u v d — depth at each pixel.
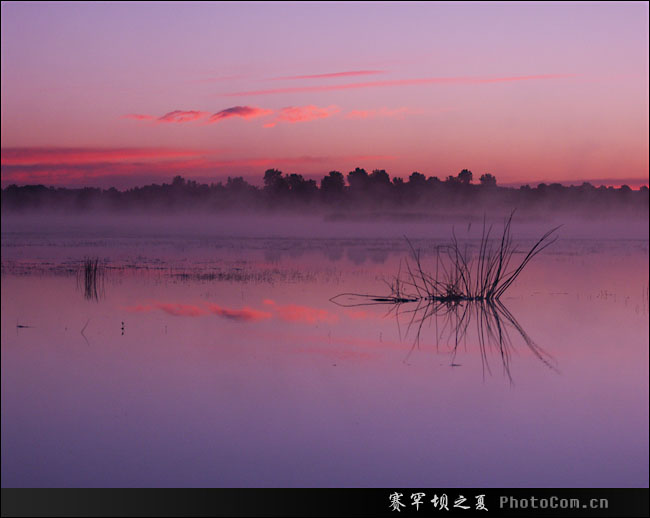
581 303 15.03
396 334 11.52
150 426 7.11
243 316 12.92
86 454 6.43
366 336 11.33
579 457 6.41
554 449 6.61
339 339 11.05
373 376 8.91
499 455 6.48
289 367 9.29
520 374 9.06
